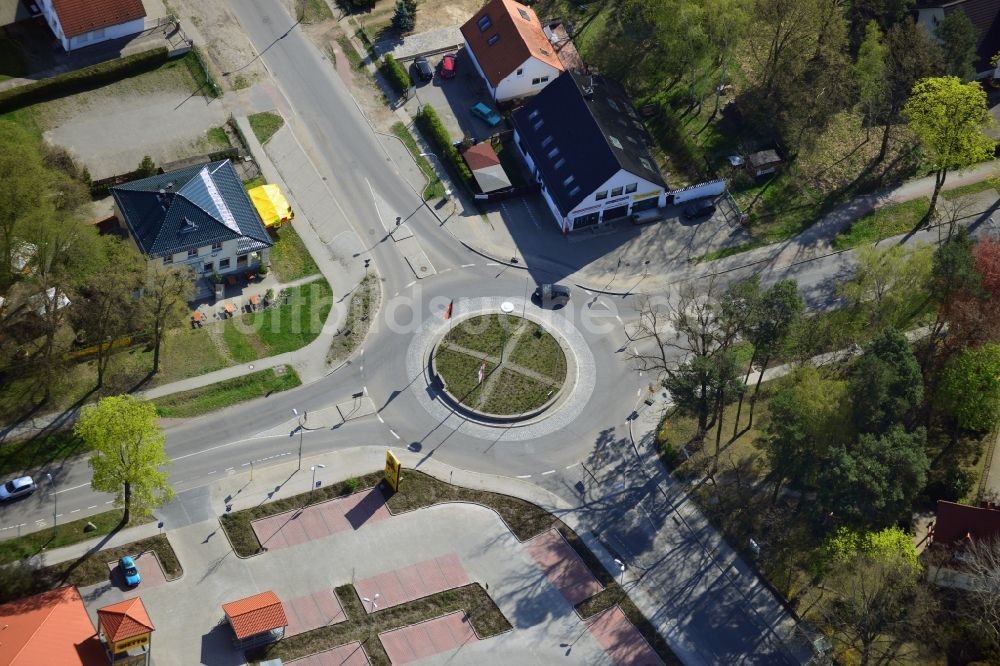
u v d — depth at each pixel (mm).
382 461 132750
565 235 157500
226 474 129750
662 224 159875
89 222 150125
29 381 134375
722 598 124125
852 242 158750
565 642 119562
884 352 127750
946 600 122375
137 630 110812
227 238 144375
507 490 131500
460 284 150625
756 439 137750
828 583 125000
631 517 130250
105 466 117062
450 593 122250
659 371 143625
